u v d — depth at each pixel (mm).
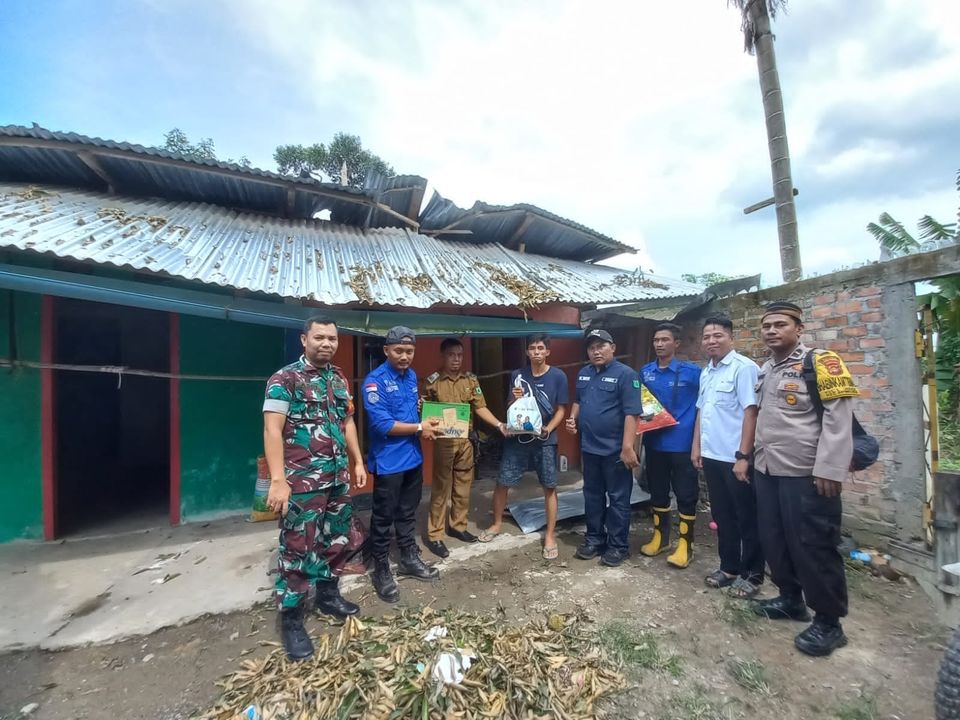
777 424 2910
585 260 8789
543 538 4613
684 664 2746
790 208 6918
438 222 7191
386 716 2242
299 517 2879
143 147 4910
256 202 6230
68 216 4496
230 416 5223
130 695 2586
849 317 4027
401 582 3738
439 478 4309
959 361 6254
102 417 8250
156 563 4059
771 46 7062
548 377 4406
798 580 3064
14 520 4523
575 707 2400
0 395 4496
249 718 2326
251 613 3354
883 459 3768
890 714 2363
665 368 4258
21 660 2867
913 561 3541
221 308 3543
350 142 18672
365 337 6004
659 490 4199
